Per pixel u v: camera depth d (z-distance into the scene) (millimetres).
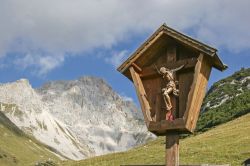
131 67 17938
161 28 17297
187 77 16938
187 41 16656
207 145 85562
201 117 156000
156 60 18109
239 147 74500
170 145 16406
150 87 17891
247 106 143750
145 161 76188
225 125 117812
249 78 184875
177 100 16906
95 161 96625
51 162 139000
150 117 17141
